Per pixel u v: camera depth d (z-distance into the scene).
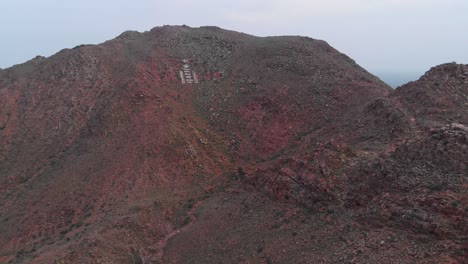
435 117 39.19
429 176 28.05
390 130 39.78
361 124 45.38
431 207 25.23
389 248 24.78
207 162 53.97
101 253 36.56
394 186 28.77
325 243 28.23
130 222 41.00
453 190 25.98
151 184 49.00
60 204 46.31
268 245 31.20
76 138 59.53
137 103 61.16
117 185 48.25
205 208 42.47
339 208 30.27
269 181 37.81
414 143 31.20
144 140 54.81
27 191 50.75
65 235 41.53
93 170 51.03
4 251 40.75
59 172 52.47
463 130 30.19
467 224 23.28
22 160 56.78
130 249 38.25
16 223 44.78
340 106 58.19
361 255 25.33
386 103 45.06
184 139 55.66
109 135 56.75
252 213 36.62
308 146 49.44
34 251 39.25
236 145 57.25
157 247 38.56
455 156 28.23
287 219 32.75
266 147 55.56
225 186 47.50
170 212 43.84
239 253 32.19
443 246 23.05
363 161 32.47
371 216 27.62
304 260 27.86
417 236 24.59
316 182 32.69
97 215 44.09
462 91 42.78
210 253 34.06
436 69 46.81
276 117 58.97
